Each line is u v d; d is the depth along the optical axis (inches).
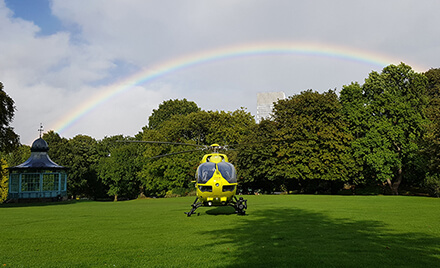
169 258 273.4
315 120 1676.9
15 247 329.1
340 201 961.5
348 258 266.5
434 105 1679.4
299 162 1635.1
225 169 591.5
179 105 2962.6
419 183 1769.2
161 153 2091.5
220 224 482.6
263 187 2108.8
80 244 341.1
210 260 264.5
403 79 1717.5
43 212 797.9
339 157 1598.2
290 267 241.3
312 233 390.3
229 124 2106.3
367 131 1626.5
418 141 1492.4
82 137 3063.5
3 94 1218.0
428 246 314.2
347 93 1774.1
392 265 245.1
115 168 2288.4
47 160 1800.0
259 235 379.6
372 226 446.3
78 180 2559.1
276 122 1776.6
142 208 871.1
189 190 2076.8
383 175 1588.3
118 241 354.9
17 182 1712.6
